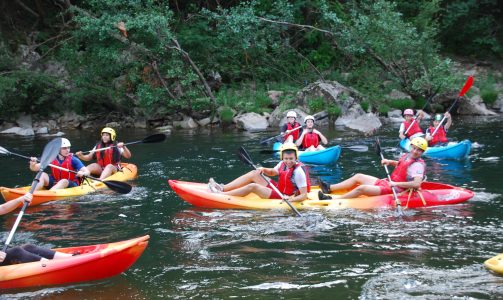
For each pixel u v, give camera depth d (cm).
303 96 1636
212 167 977
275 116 1566
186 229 623
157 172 941
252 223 640
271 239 585
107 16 1448
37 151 1206
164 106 1644
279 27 1733
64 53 1634
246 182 734
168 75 1523
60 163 813
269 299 441
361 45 1691
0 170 993
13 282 464
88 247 507
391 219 646
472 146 1133
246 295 449
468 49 2203
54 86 1633
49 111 1686
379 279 474
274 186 705
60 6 1794
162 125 1612
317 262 517
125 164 955
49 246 576
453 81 1664
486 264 489
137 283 475
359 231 605
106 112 1719
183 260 528
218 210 698
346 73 1845
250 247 561
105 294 454
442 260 514
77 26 1595
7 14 1856
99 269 473
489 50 2202
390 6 1683
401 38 1659
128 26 1412
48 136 1457
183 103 1571
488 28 2188
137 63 1553
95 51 1542
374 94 1711
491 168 919
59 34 1736
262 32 1656
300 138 1098
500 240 566
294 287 462
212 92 1680
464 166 946
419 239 575
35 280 466
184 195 718
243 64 1834
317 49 1950
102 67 1581
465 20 2170
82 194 793
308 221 641
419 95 1758
